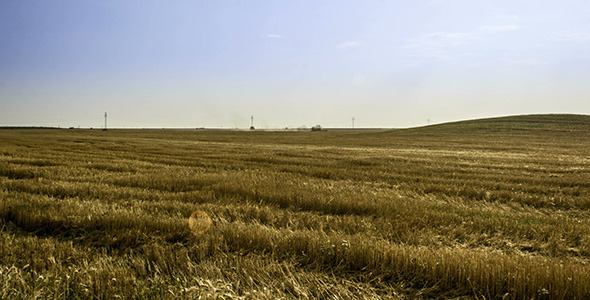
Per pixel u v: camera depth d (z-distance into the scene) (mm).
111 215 6953
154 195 9719
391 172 17422
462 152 31531
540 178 15477
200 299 3762
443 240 6488
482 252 5539
